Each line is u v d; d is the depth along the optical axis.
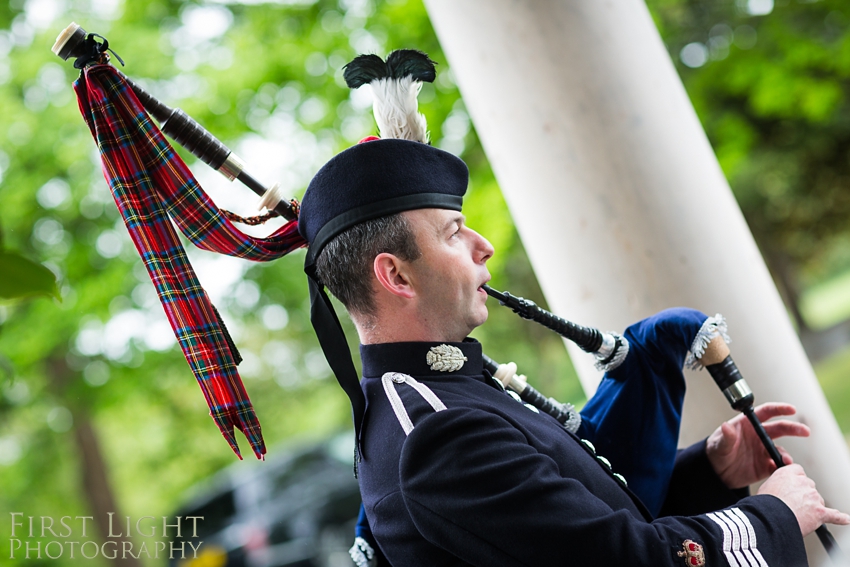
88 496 21.44
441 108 12.87
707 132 16.91
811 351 28.66
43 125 15.09
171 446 27.53
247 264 18.12
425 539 2.88
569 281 4.46
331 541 13.76
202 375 3.20
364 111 13.66
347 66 3.37
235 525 14.10
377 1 13.27
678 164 4.37
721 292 4.25
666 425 3.66
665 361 3.66
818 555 3.96
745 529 2.79
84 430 21.58
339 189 3.20
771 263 34.47
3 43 15.41
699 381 4.20
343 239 3.21
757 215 29.84
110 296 15.84
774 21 15.62
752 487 4.61
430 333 3.23
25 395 18.39
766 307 4.31
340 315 9.80
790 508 2.96
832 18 16.30
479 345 3.36
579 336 3.56
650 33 4.57
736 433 3.80
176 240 3.24
